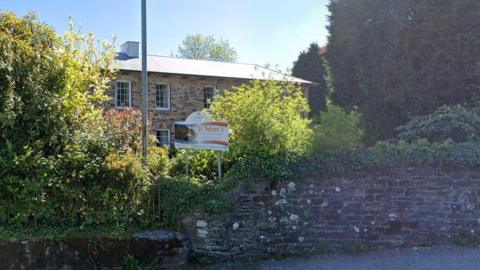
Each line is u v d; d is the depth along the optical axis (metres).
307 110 8.96
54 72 7.45
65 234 6.24
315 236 7.15
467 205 7.50
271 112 8.14
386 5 15.08
